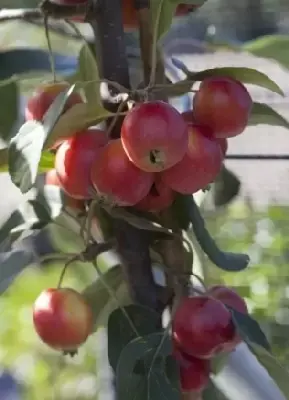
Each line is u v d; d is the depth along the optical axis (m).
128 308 0.62
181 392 0.61
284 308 1.71
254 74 0.58
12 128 0.68
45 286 1.61
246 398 0.79
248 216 1.99
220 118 0.55
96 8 0.59
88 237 0.61
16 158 0.50
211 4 2.03
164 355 0.58
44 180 0.71
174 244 0.63
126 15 0.63
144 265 0.63
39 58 0.69
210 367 0.64
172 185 0.55
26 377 1.51
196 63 1.26
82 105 0.54
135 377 0.57
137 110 0.50
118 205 0.54
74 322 0.59
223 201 0.73
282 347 1.57
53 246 0.71
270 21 2.18
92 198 0.56
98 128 0.59
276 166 2.04
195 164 0.54
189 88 0.59
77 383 1.42
